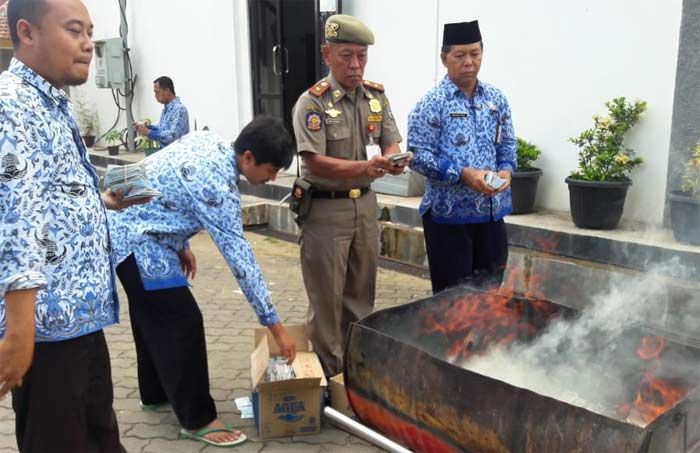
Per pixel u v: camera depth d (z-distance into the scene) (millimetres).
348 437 2938
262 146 2580
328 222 3088
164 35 9289
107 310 2018
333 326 3217
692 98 4277
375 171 2893
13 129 1655
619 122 4625
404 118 6309
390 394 2469
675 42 4391
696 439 1927
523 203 5105
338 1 6688
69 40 1772
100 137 11195
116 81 9945
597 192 4449
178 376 2818
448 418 2246
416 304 2799
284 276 5535
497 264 3500
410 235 5531
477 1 5516
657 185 4621
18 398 1979
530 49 5230
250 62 8016
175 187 2600
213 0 8250
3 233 1659
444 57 3299
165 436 2969
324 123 3018
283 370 3008
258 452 2830
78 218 1860
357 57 2994
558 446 1930
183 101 9148
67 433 1967
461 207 3303
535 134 5316
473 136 3297
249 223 7109
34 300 1704
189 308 2789
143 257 2678
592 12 4805
